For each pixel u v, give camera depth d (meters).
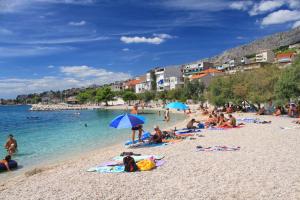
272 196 9.94
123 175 13.80
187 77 141.25
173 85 145.38
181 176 13.01
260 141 21.11
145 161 14.88
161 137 23.31
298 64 39.38
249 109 52.06
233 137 23.77
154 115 72.94
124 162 14.64
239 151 17.83
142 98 140.00
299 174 12.33
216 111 49.62
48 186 12.87
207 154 17.44
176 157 17.12
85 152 23.75
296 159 15.02
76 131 41.31
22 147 27.92
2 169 18.22
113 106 146.25
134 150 20.98
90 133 37.62
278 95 39.91
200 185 11.55
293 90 38.16
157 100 134.25
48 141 31.88
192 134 26.83
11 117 96.44
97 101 165.38
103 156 19.89
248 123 33.62
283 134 23.94
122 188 11.81
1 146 31.05
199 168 14.19
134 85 187.25
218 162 15.16
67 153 23.91
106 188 11.95
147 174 13.70
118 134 34.75
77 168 16.28
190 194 10.59
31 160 21.61
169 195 10.64
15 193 12.23
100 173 14.52
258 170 13.22
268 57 151.12
